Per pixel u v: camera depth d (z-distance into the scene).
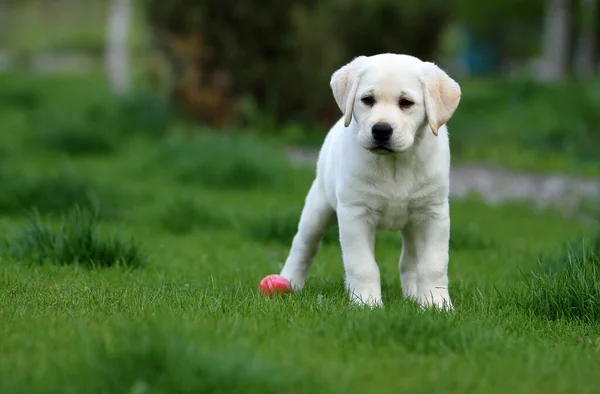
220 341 4.52
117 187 12.55
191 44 21.97
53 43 51.97
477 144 20.92
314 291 6.72
